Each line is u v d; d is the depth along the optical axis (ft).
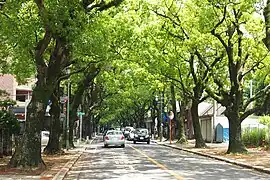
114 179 54.29
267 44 75.92
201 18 92.07
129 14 99.50
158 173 61.26
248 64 110.32
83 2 61.36
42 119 62.54
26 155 61.05
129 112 317.63
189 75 134.21
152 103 243.60
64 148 121.29
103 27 79.10
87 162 82.23
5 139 87.56
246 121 174.19
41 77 62.75
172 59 120.47
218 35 97.91
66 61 66.59
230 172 65.05
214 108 174.40
